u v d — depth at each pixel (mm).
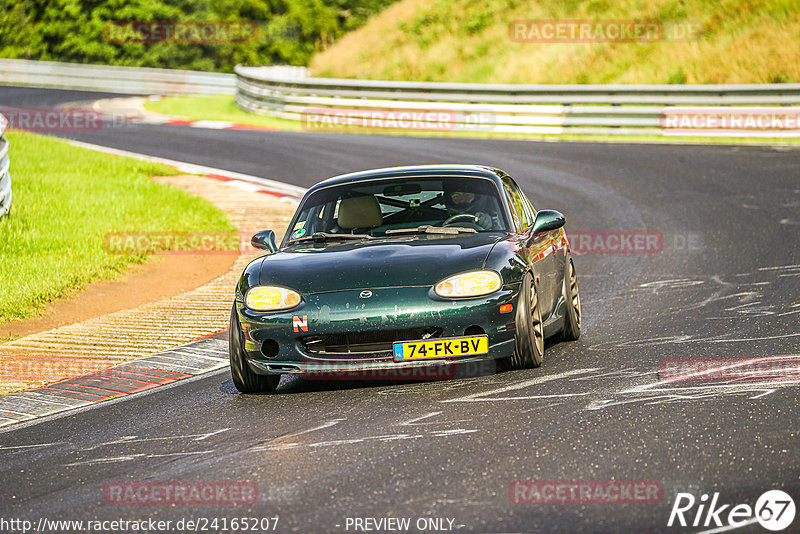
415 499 14805
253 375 23312
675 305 32125
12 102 124375
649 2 110688
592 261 42875
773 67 96750
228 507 15070
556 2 117125
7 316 34281
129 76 145000
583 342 27188
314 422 20016
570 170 68375
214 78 146750
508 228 25250
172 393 24344
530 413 19312
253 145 84938
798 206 51219
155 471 17484
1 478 17922
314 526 13977
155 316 34375
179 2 178625
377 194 26359
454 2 127812
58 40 170875
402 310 21844
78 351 29672
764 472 15094
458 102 95438
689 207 53656
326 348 22328
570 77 107500
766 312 29625
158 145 85625
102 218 51000
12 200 51344
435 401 20922
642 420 18344
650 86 85250
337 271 22922
